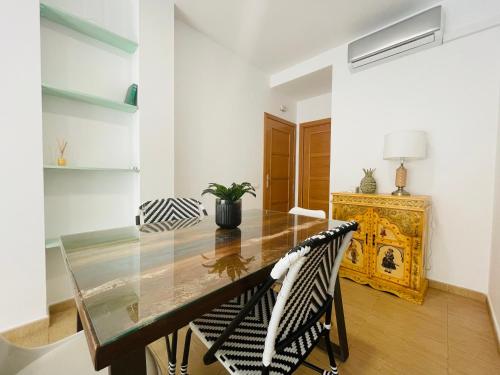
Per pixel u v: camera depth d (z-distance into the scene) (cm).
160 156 221
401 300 203
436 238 225
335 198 251
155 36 213
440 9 204
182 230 133
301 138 429
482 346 148
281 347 78
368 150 265
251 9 232
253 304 70
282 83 357
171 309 56
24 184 152
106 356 46
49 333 160
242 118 333
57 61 181
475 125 204
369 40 246
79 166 183
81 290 65
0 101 143
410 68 235
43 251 161
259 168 364
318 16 239
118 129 214
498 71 193
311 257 72
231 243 109
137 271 78
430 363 135
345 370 129
